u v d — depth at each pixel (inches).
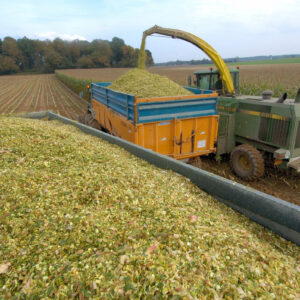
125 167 128.3
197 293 59.5
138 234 79.6
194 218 89.6
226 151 225.0
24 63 3705.7
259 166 187.5
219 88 273.9
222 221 93.3
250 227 93.0
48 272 66.7
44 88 1344.7
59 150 140.3
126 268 66.2
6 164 119.5
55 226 83.0
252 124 201.0
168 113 178.5
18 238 78.6
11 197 95.2
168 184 116.0
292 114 169.6
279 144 181.5
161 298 57.7
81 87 906.1
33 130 164.1
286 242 85.9
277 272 69.5
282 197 175.0
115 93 211.5
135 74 250.2
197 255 71.4
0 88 1422.2
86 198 98.7
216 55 244.4
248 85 539.5
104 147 161.6
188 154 195.3
